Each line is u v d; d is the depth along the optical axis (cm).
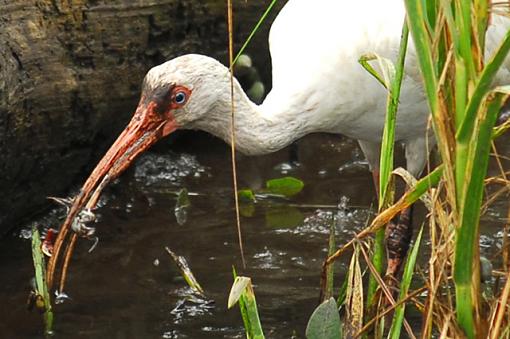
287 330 930
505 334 643
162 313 966
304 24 955
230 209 1185
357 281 740
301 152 1319
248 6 1240
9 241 1120
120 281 1030
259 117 927
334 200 1196
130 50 1149
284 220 1152
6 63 1012
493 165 1220
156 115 897
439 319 671
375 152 1047
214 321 951
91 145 1168
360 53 932
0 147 1030
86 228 898
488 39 955
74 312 968
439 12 580
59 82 1084
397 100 691
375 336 754
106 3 1112
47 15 1065
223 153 1325
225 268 1052
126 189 1230
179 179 1263
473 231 590
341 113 955
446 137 591
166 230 1139
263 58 1294
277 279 1027
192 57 899
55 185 1152
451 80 593
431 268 652
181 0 1182
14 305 983
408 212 1030
